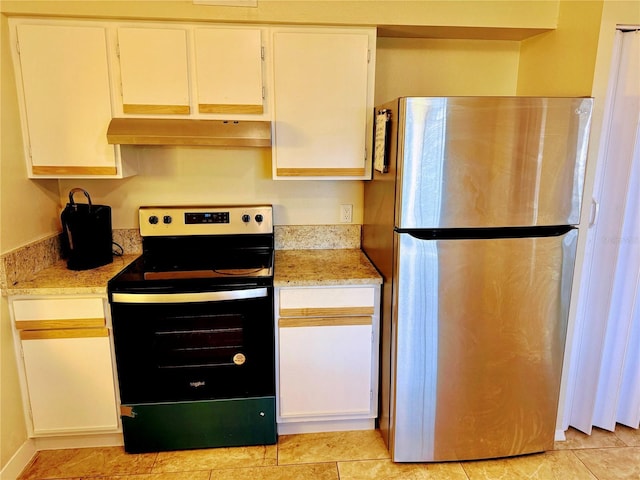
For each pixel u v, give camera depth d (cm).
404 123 162
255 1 185
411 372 185
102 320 185
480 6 195
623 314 205
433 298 178
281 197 239
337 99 201
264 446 206
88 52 186
